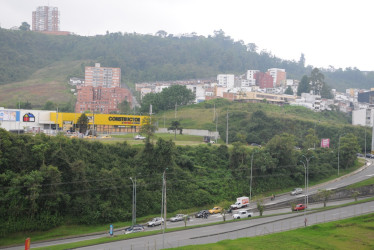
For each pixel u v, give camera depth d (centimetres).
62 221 8719
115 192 9588
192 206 10556
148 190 10338
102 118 17362
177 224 8925
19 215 8275
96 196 9369
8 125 14988
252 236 7444
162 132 19525
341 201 11169
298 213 9619
